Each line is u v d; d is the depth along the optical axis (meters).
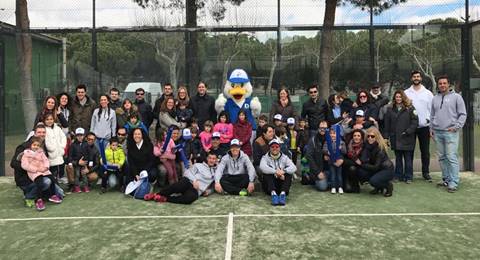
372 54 8.36
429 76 8.35
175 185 6.23
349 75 8.34
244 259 4.04
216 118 7.95
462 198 6.38
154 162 6.95
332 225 5.06
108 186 7.17
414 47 8.36
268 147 6.88
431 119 7.17
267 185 6.41
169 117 7.48
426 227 4.98
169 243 4.48
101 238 4.67
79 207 5.99
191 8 8.52
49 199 6.23
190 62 8.30
